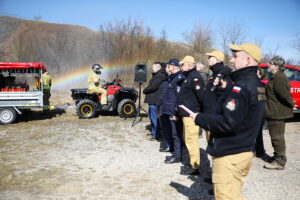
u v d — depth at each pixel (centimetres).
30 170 435
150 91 612
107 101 886
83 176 411
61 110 1040
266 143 602
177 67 471
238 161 217
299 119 863
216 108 237
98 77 874
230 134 217
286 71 785
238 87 212
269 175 414
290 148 560
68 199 337
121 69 1491
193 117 232
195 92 389
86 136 659
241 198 228
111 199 337
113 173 424
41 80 823
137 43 1552
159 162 475
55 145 584
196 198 341
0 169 438
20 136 658
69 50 1941
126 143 602
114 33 1570
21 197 342
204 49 2230
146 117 907
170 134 525
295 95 763
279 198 341
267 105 429
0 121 789
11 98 795
